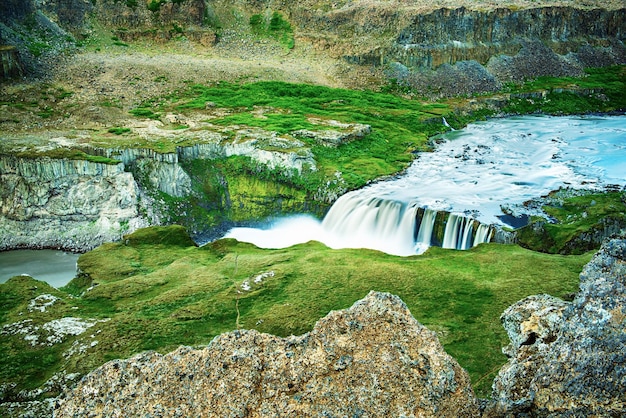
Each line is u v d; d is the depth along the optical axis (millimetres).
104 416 20188
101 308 54406
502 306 50875
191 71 141875
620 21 184250
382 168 100188
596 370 17281
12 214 84812
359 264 62562
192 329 49094
